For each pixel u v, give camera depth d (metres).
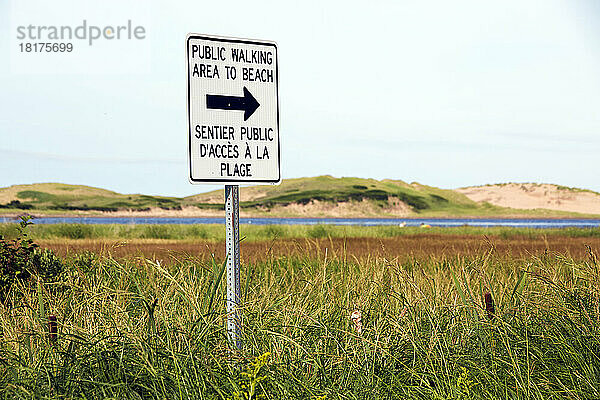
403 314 7.23
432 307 7.62
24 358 6.08
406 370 6.06
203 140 5.96
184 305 7.02
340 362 6.09
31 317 7.14
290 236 29.92
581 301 7.34
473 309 7.54
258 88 6.20
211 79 6.02
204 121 5.98
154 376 5.37
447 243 22.69
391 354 6.33
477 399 5.65
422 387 5.81
